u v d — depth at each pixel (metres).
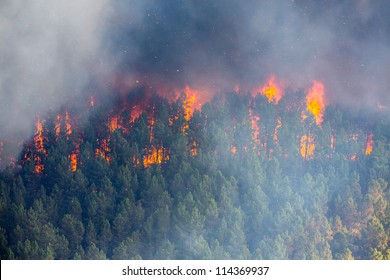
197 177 164.00
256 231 153.12
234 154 182.75
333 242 151.62
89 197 158.75
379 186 167.50
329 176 170.62
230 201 156.12
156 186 161.00
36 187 170.00
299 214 156.38
